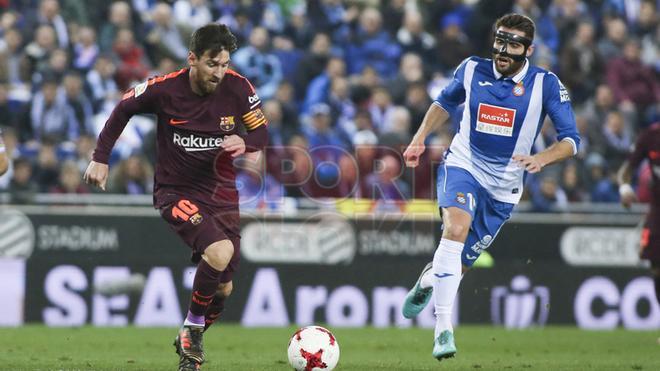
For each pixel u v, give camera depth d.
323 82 53.84
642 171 47.41
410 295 27.52
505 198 25.95
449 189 25.33
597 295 45.00
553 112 25.19
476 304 44.59
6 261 41.50
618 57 59.00
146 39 54.31
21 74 51.31
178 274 42.59
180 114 23.48
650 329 44.59
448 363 29.16
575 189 50.72
